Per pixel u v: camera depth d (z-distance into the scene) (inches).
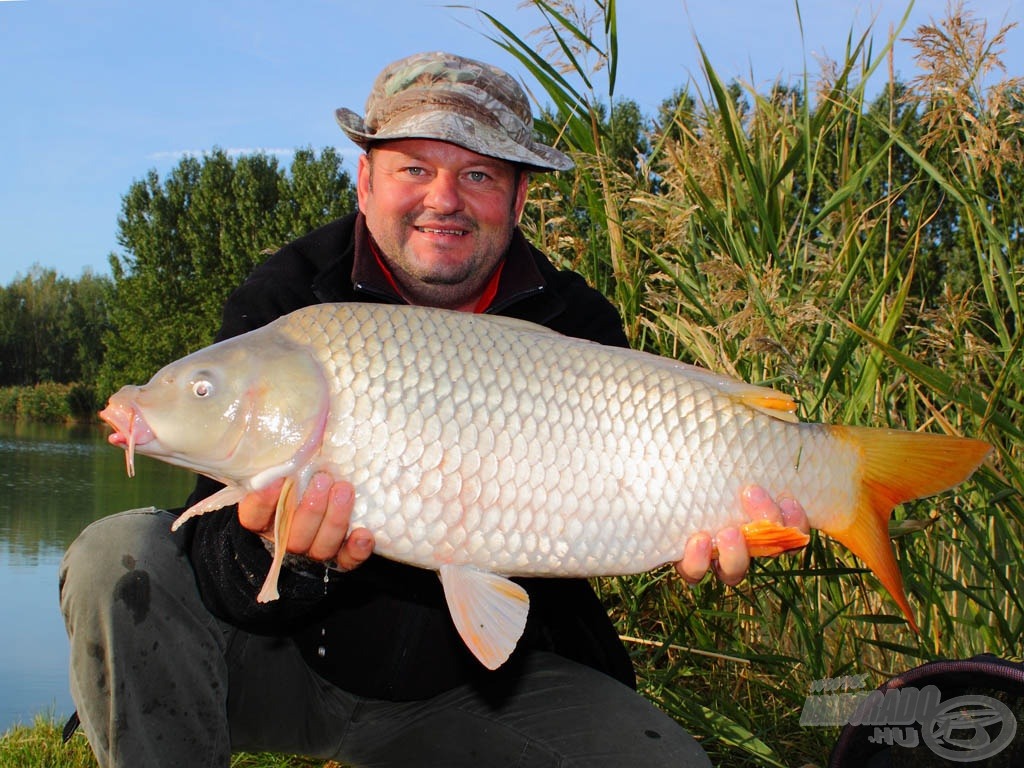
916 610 55.2
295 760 56.1
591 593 45.3
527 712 40.8
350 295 44.5
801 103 75.4
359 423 34.6
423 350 35.3
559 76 64.3
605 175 65.3
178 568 39.5
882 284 54.3
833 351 59.7
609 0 61.9
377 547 35.0
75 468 345.7
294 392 34.5
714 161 66.4
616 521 36.2
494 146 42.7
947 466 38.1
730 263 57.1
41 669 90.0
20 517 207.8
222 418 34.5
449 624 40.9
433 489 34.8
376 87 45.8
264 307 43.4
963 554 54.1
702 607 59.3
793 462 37.6
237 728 42.0
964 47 57.7
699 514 36.9
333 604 40.4
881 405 58.6
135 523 39.6
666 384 37.0
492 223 44.3
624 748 38.8
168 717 38.4
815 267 63.4
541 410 35.7
